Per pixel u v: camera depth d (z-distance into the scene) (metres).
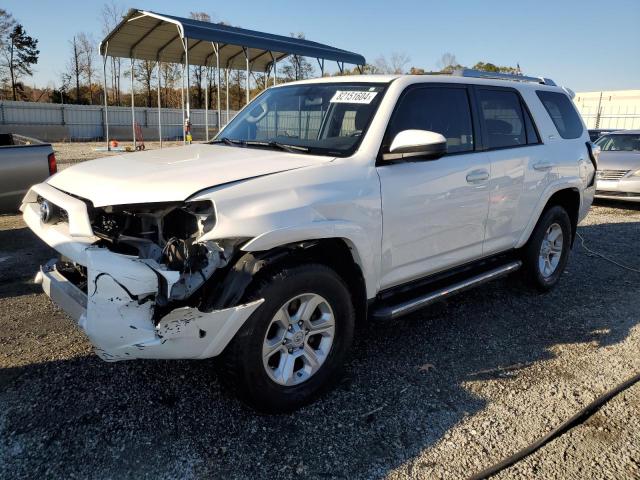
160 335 2.51
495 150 4.30
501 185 4.28
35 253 6.04
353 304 3.44
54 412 2.96
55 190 3.23
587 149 5.46
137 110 37.84
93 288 2.52
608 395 3.29
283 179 2.95
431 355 3.83
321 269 3.00
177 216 2.90
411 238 3.58
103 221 3.10
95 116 36.62
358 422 2.98
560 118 5.27
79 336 3.93
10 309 4.40
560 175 4.97
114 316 2.51
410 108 3.69
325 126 3.73
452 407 3.15
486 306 4.87
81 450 2.65
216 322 2.62
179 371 3.46
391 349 3.92
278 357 3.02
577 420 3.04
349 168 3.23
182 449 2.69
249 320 2.75
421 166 3.60
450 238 3.93
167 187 2.81
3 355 3.60
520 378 3.52
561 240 5.31
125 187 2.91
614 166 10.54
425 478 2.54
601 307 4.90
